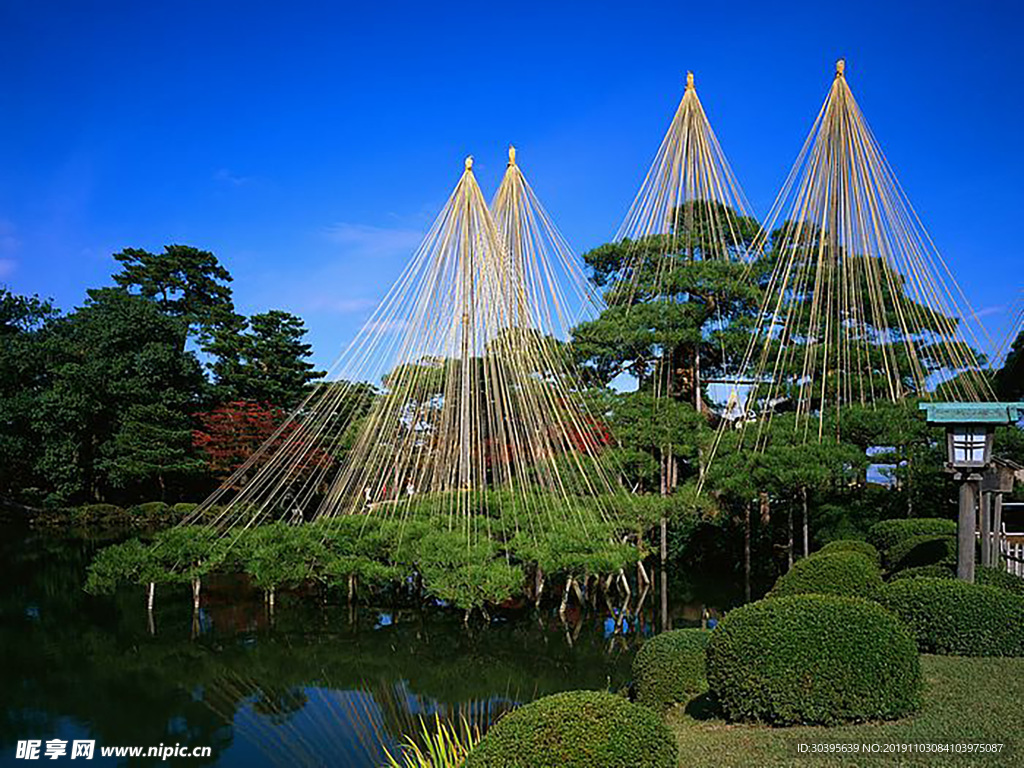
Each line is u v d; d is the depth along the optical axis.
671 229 21.31
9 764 9.05
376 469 17.02
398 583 16.45
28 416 35.12
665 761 5.09
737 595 18.11
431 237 16.20
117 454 34.75
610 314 20.59
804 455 16.05
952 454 9.83
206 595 17.66
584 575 15.17
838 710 6.27
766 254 20.75
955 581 8.58
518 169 18.48
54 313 41.72
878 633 6.39
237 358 36.66
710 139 20.95
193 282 45.25
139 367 35.25
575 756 4.90
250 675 12.38
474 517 15.88
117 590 18.41
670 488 19.62
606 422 19.55
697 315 20.38
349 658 13.21
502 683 11.95
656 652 8.30
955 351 16.39
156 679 12.18
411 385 16.50
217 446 31.92
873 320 17.67
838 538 18.09
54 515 33.41
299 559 15.84
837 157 16.98
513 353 16.70
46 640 14.34
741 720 6.65
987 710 6.26
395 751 9.37
